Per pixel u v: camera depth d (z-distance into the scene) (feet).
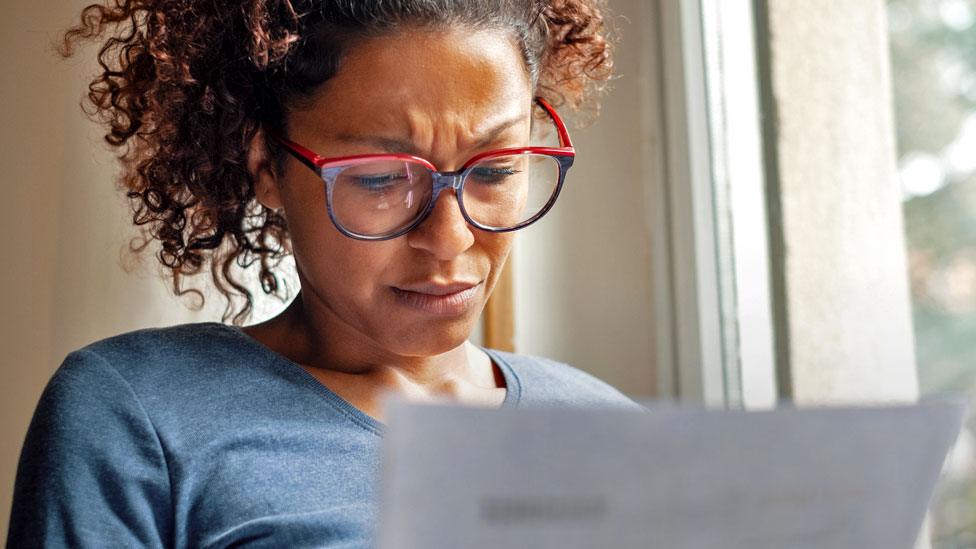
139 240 3.90
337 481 3.04
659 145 4.86
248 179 3.48
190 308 4.03
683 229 4.76
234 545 2.88
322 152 3.01
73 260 3.82
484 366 3.75
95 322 3.86
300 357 3.40
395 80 2.91
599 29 3.98
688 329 4.74
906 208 3.97
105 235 3.87
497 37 3.05
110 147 3.84
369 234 2.97
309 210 3.07
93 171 3.85
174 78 3.39
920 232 3.92
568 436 1.77
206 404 3.05
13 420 3.73
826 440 1.95
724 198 4.65
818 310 4.19
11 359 3.73
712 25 4.69
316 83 2.98
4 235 3.72
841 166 4.15
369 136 2.93
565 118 4.53
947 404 2.06
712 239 4.68
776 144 4.22
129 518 2.85
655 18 4.88
